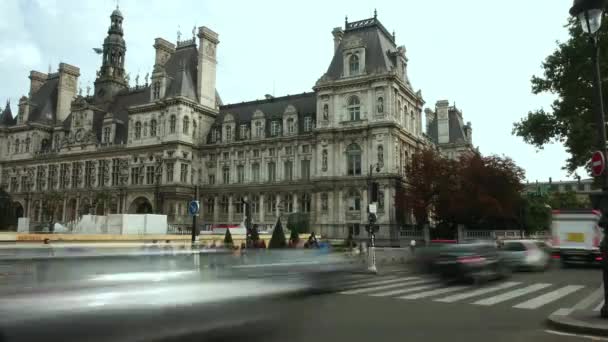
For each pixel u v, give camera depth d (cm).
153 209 7512
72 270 747
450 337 1239
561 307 1742
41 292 633
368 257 3247
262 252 1067
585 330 1295
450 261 2484
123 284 720
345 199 6194
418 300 1933
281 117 7250
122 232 4512
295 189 6750
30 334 589
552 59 4441
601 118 1471
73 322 627
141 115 7925
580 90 4203
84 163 8612
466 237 5472
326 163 6372
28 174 9462
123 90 9412
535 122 4531
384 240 5797
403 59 6831
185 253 929
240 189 7269
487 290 2248
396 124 6044
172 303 740
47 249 782
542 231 9006
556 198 12250
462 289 2294
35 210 9156
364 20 6756
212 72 8212
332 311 1652
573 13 1554
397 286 2422
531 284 2480
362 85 6259
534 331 1324
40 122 9669
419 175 5809
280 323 929
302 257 1116
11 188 9688
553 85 4553
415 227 6147
